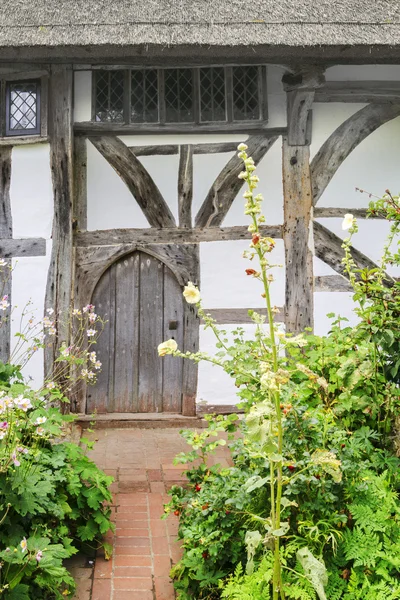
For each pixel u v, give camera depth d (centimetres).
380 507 246
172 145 560
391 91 565
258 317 227
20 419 286
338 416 304
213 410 559
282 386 250
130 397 565
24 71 534
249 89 559
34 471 271
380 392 310
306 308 558
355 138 564
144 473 425
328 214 561
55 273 534
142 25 484
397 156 568
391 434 301
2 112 541
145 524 345
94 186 559
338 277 561
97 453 470
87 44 469
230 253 560
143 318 566
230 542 255
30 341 538
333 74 566
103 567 298
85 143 558
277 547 206
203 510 251
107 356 564
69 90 533
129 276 568
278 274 559
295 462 233
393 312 310
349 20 500
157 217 560
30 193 543
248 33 480
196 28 483
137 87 557
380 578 229
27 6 508
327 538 226
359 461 264
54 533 273
